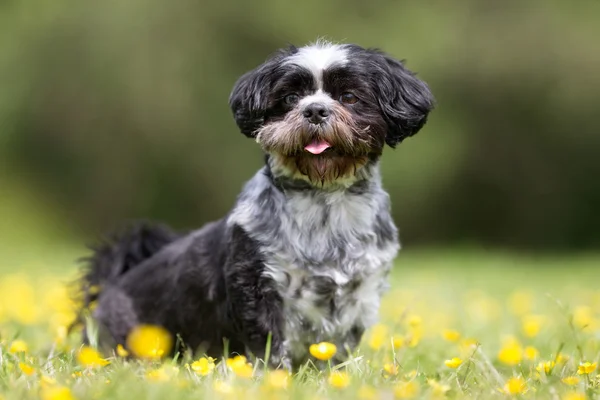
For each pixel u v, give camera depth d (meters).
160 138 18.53
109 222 19.39
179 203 19.19
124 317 5.79
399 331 6.56
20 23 18.75
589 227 19.84
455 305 8.91
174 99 18.31
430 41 17.62
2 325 6.74
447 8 18.25
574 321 7.29
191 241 5.64
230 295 5.00
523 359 5.26
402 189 17.83
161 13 18.31
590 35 18.23
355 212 5.07
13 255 15.81
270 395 3.61
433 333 6.79
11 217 18.88
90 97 18.72
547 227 19.91
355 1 17.95
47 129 19.16
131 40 18.39
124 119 18.72
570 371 4.67
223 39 18.23
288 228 4.97
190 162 18.56
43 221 19.03
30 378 3.94
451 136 17.94
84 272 6.71
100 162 19.30
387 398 3.62
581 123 18.58
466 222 19.77
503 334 6.80
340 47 5.39
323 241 5.00
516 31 18.27
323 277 4.94
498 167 19.22
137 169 19.14
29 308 7.51
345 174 5.04
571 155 19.27
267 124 5.28
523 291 10.25
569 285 11.60
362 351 5.46
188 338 5.49
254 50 18.22
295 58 5.24
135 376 3.97
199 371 4.13
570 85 18.22
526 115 18.78
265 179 5.15
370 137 5.12
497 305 8.97
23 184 19.34
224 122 18.20
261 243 4.93
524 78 18.30
